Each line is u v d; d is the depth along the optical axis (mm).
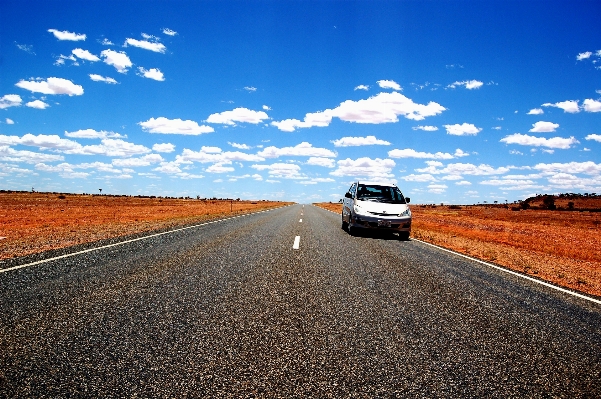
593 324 3953
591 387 2508
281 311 3809
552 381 2562
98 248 7664
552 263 9141
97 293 4250
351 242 10008
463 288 5234
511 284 5770
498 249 11188
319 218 21078
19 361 2518
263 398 2164
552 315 4180
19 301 3871
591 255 12320
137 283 4762
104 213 23953
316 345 2973
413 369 2631
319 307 4000
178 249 7723
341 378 2451
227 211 30016
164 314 3582
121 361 2559
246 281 5051
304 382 2373
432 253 8773
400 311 3988
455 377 2545
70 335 2990
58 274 5176
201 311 3715
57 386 2211
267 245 8664
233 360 2643
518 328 3648
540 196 123938
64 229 12164
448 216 39281
